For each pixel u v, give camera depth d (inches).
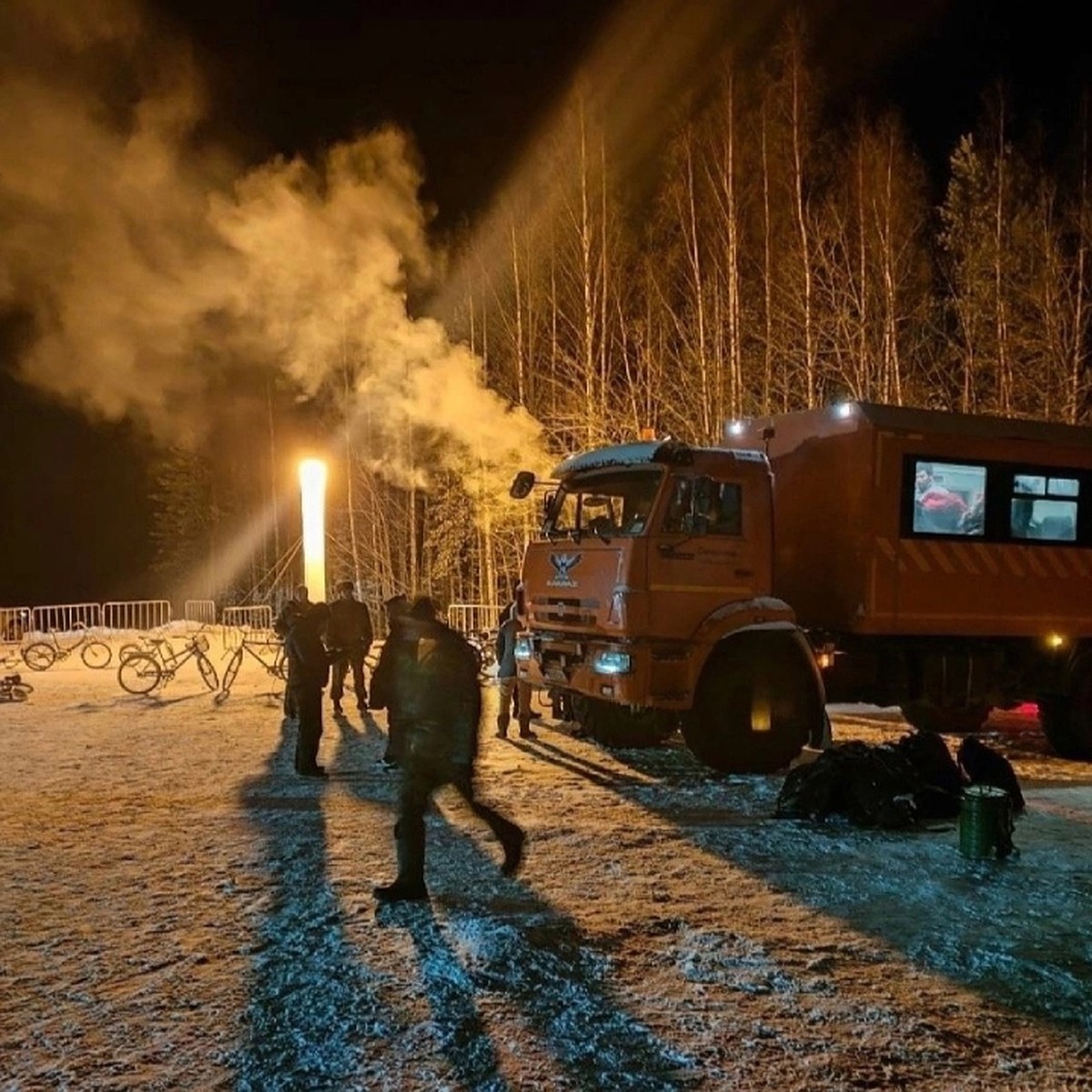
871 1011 165.5
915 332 783.7
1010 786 309.9
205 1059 146.9
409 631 221.8
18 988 171.2
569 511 396.8
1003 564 414.0
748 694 365.7
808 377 740.7
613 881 233.8
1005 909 218.4
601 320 900.6
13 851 255.8
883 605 388.2
